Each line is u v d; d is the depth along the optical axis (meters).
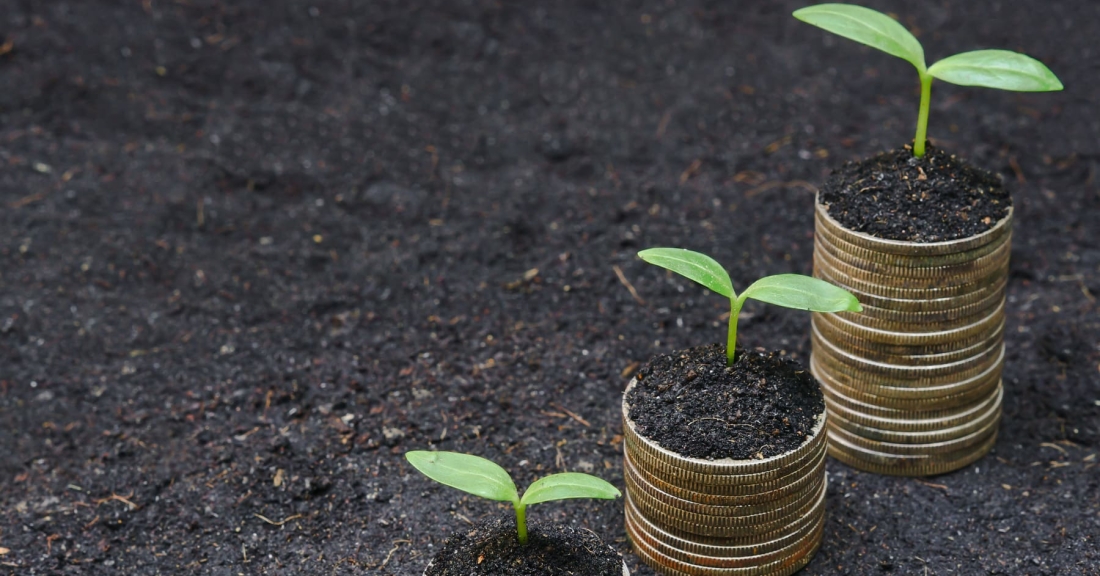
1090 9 0.51
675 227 0.45
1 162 0.47
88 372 0.42
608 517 0.39
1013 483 0.40
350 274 0.44
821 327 0.40
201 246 0.45
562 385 0.42
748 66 0.50
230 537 0.39
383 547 0.39
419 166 0.47
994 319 0.39
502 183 0.46
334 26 0.51
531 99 0.49
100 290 0.44
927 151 0.39
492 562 0.37
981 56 0.38
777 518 0.37
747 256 0.44
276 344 0.43
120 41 0.50
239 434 0.41
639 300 0.43
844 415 0.40
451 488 0.40
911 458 0.40
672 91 0.49
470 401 0.41
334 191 0.46
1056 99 0.48
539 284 0.44
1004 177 0.46
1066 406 0.41
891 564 0.39
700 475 0.37
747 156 0.47
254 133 0.47
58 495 0.40
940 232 0.38
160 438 0.41
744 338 0.43
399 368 0.42
